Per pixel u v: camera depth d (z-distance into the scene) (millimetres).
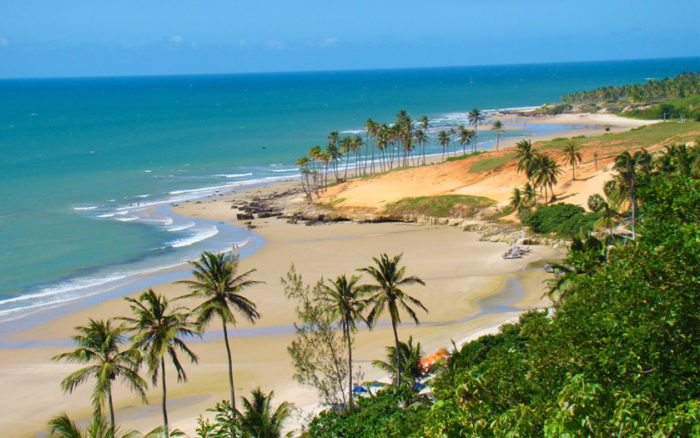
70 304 68250
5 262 83125
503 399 22516
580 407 16734
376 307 43781
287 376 50094
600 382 19406
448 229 98438
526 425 18250
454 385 24438
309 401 45188
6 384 50219
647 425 16125
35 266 81688
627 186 77000
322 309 42344
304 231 99750
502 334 48938
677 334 19031
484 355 42844
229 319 40531
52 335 59938
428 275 74812
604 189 92125
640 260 20469
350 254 85625
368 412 37031
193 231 100312
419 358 43656
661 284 19812
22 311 66188
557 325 23766
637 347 18812
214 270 40906
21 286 74125
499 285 70438
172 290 72250
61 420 24156
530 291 68125
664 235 21594
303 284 72250
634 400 16891
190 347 56656
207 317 40656
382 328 59125
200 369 52219
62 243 92500
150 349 38344
